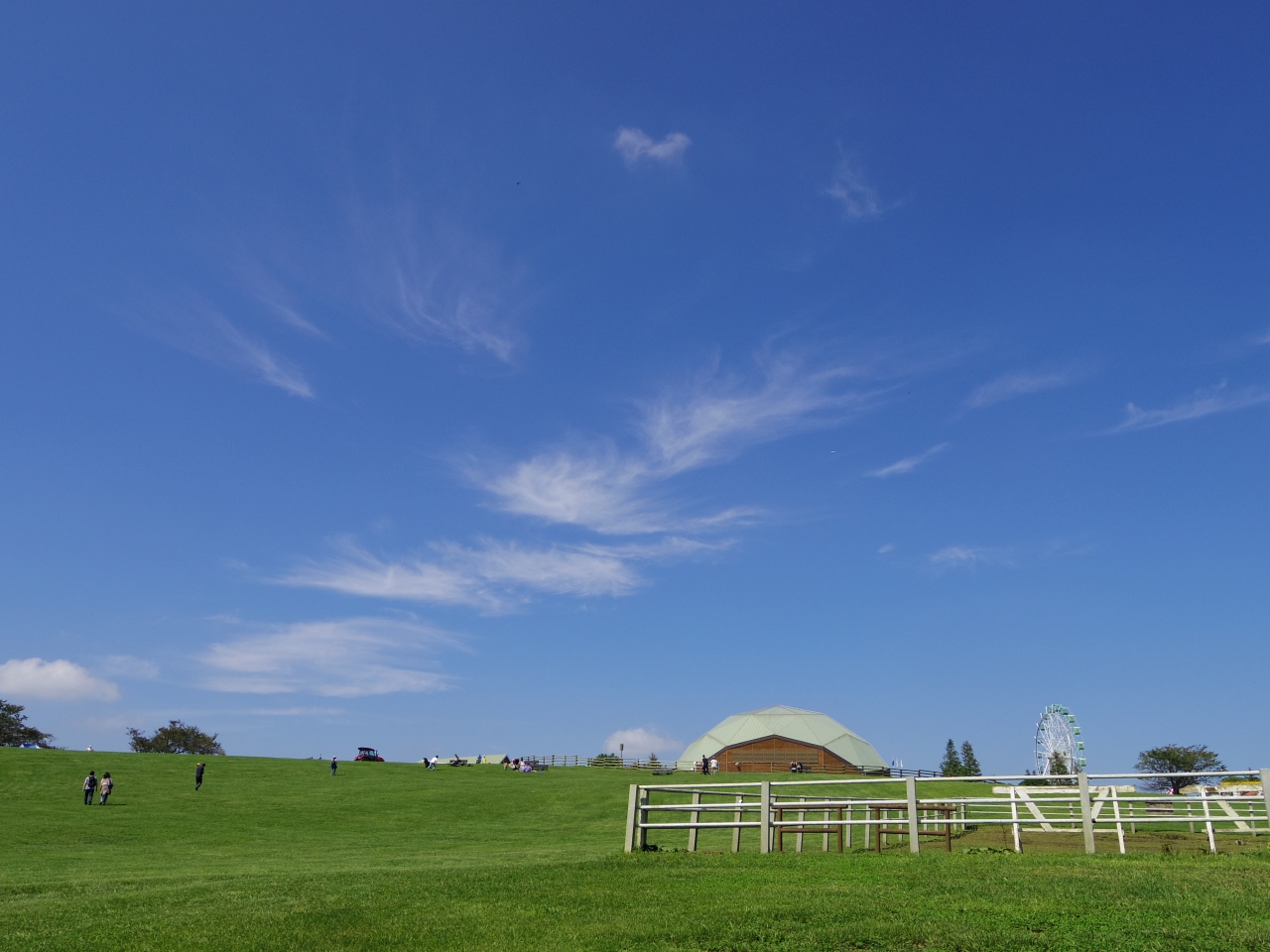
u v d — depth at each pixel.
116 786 54.88
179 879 20.83
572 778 68.06
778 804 19.45
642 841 20.48
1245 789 31.56
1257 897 11.96
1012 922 11.36
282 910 14.29
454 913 13.62
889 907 12.49
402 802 50.97
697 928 11.87
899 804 18.38
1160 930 10.60
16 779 55.31
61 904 16.14
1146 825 30.06
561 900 14.37
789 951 10.77
